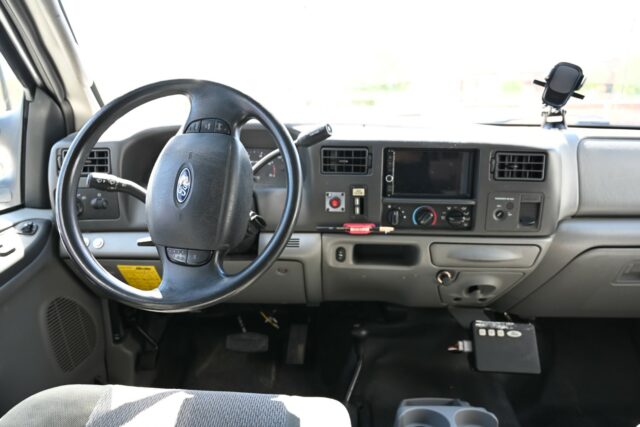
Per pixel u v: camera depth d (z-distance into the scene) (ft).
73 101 5.54
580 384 6.23
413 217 4.83
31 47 4.87
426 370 6.36
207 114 3.33
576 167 4.95
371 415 5.74
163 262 3.33
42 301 4.84
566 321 6.84
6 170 5.38
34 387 4.70
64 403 3.16
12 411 3.14
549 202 4.75
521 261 4.97
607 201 4.93
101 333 5.88
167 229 3.23
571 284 5.29
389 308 6.79
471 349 5.65
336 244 5.00
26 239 4.78
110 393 3.29
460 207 4.79
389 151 4.75
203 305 3.13
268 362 6.63
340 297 5.65
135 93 3.37
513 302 5.80
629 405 5.95
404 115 5.70
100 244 5.05
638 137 5.02
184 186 3.18
